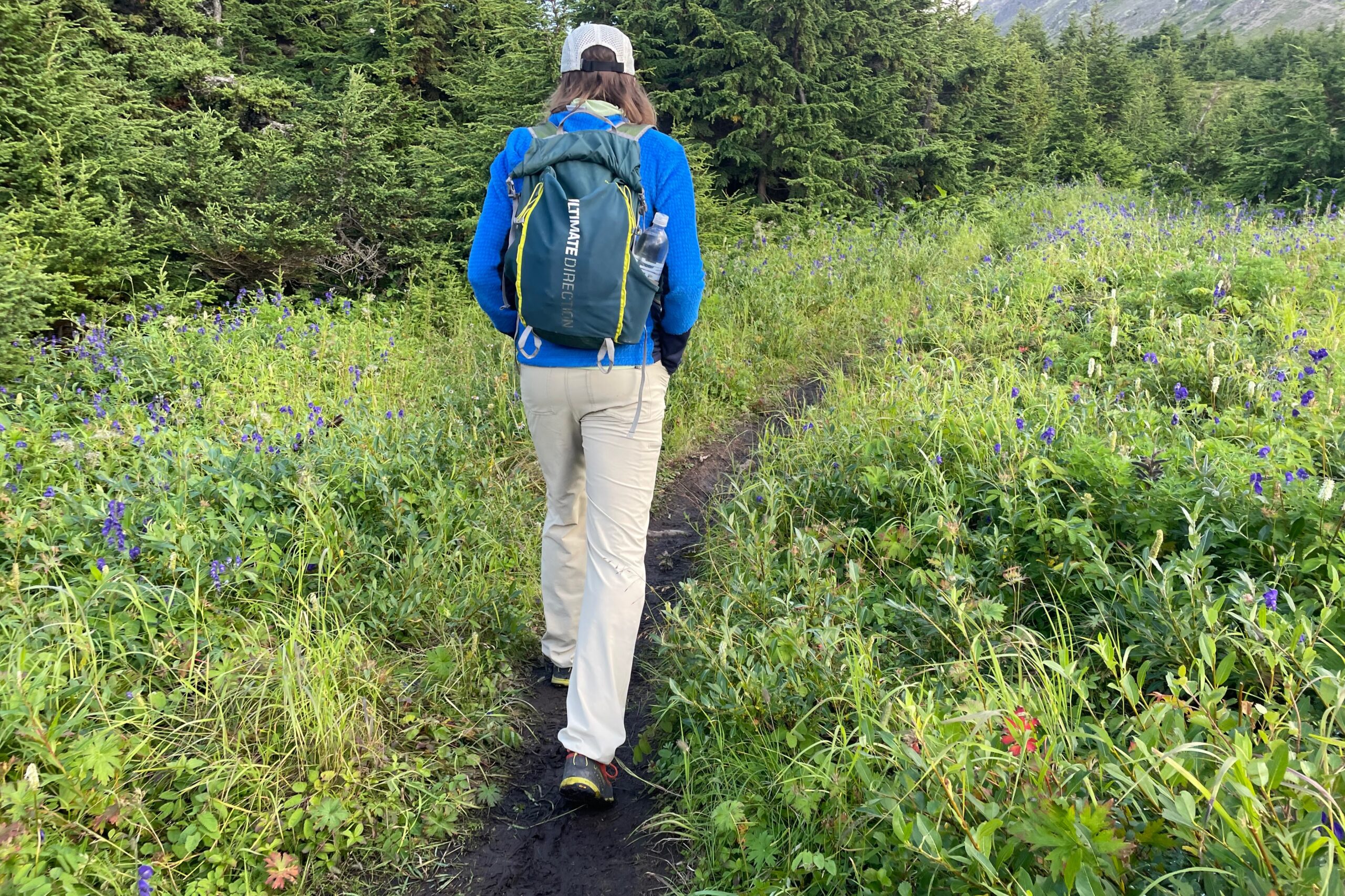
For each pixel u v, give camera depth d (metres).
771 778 2.26
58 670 2.27
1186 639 2.16
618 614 2.34
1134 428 3.52
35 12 6.34
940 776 1.68
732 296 7.96
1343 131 10.91
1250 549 2.53
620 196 2.14
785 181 12.02
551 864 2.23
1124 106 22.53
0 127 6.19
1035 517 2.89
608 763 2.34
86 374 5.20
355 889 2.14
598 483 2.35
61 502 3.30
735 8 11.80
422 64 11.09
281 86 9.97
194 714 2.49
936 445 3.62
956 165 13.66
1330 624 2.15
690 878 2.13
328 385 5.68
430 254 7.80
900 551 3.00
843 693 2.29
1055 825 1.52
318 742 2.38
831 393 5.55
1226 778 1.56
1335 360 4.08
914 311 7.78
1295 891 1.30
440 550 3.46
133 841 2.01
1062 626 2.57
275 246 7.10
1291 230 8.21
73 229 6.00
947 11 15.62
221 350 5.83
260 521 3.37
